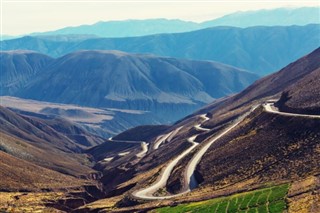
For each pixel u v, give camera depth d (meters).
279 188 110.69
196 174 166.75
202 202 124.06
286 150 139.38
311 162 122.19
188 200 133.12
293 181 114.06
